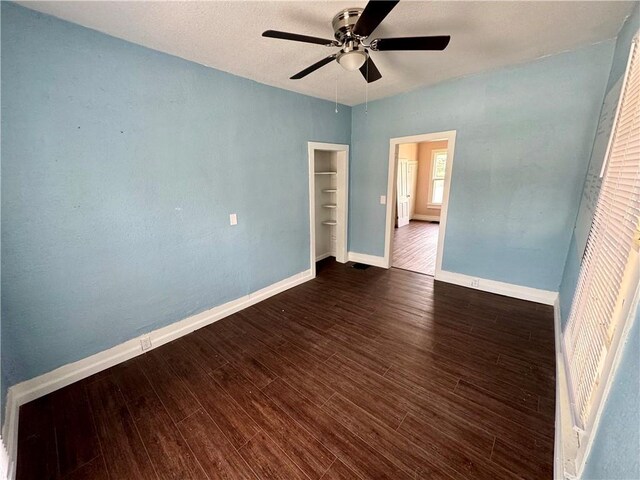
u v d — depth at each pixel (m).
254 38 1.99
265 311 3.08
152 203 2.28
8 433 1.51
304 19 1.77
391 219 4.18
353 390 1.93
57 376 1.96
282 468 1.43
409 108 3.60
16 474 1.40
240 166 2.88
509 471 1.38
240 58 2.33
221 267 2.87
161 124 2.24
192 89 2.40
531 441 1.53
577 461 1.12
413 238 6.22
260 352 2.37
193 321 2.70
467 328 2.65
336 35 1.69
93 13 1.66
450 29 2.01
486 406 1.77
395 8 1.73
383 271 4.25
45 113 1.71
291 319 2.90
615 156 1.54
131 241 2.20
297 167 3.53
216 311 2.88
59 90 1.75
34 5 1.56
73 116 1.82
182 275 2.56
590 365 1.23
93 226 1.99
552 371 2.06
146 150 2.18
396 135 3.81
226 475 1.40
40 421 1.70
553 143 2.72
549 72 2.62
